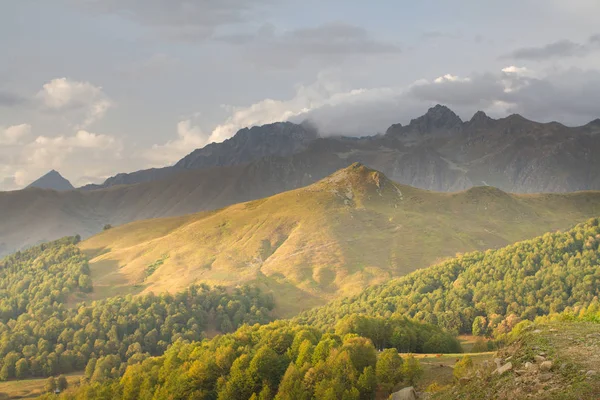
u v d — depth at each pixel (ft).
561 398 115.55
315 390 257.34
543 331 156.15
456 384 172.76
